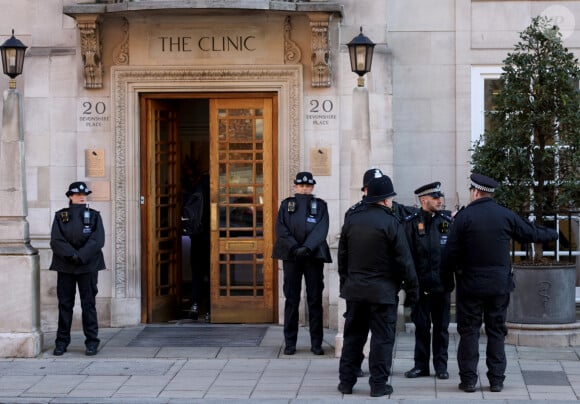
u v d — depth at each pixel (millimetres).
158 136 13570
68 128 13117
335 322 12836
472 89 13289
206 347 11883
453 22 13273
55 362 11141
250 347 11859
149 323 13367
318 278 11398
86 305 11500
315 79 12844
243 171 13305
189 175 15867
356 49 11078
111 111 13047
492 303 9570
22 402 9438
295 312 11422
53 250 11438
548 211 11570
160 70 12961
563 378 10102
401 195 13352
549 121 11344
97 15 12703
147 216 13367
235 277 13398
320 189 12922
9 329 11398
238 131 13266
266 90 13039
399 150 13352
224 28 12938
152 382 10172
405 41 13320
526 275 11539
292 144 12922
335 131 12898
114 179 13062
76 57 13070
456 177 13297
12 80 11367
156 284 13555
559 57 11328
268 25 12906
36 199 13164
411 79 13320
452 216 10617
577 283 13336
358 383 10039
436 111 13312
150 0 12484
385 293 9266
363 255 9305
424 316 10164
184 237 16594
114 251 13078
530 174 11445
